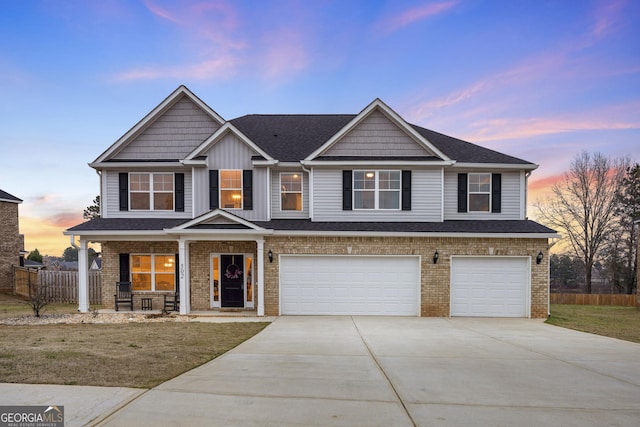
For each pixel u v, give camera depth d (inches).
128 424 141.5
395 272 489.1
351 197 525.3
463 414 160.9
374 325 415.2
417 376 218.1
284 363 244.7
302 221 524.4
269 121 672.4
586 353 288.0
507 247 483.2
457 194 541.6
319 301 489.7
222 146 522.3
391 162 514.3
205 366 233.3
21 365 219.3
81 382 189.6
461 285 487.5
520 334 371.6
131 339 318.7
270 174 527.8
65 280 648.4
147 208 542.0
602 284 1347.2
